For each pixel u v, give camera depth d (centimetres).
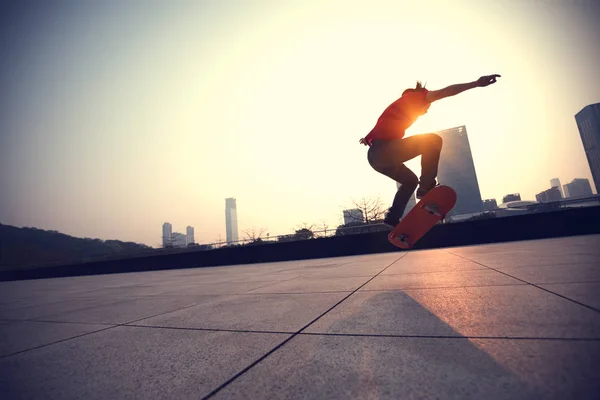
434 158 320
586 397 80
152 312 315
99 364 160
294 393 104
